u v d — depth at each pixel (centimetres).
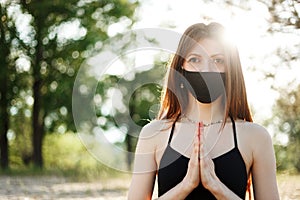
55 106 3114
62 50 3020
